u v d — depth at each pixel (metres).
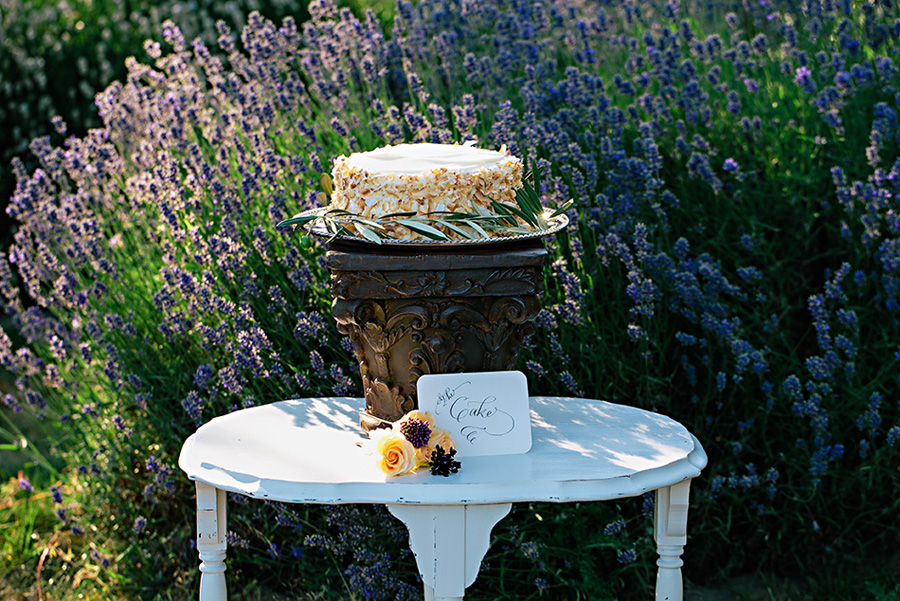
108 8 5.52
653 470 1.67
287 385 2.39
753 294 2.70
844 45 2.84
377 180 1.66
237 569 2.57
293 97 2.85
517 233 1.70
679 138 2.75
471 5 3.15
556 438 1.83
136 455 2.69
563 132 2.59
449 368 1.73
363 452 1.77
